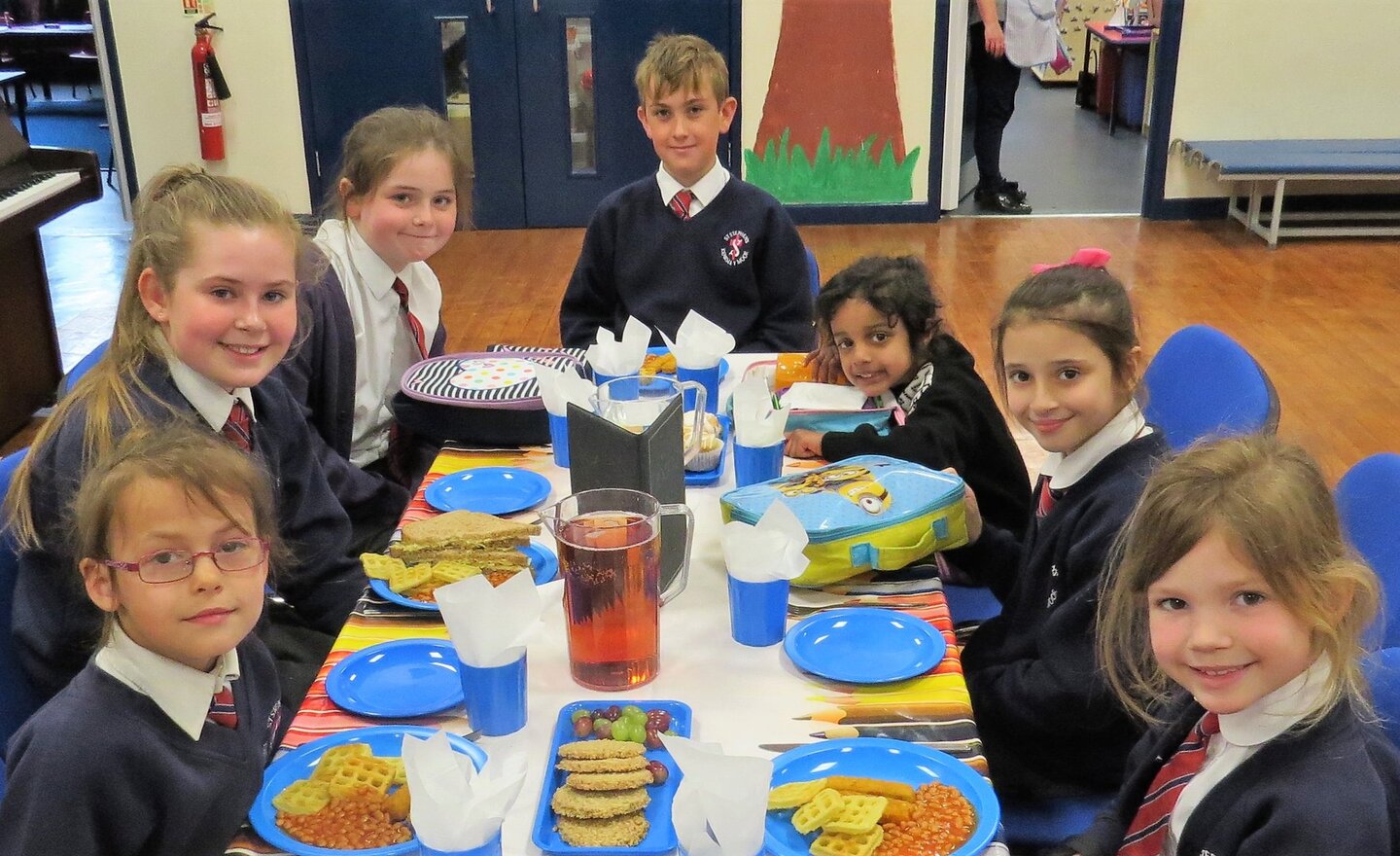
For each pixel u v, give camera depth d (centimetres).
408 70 606
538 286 531
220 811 122
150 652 116
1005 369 157
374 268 224
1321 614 106
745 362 231
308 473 182
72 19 851
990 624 172
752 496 155
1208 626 108
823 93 607
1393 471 140
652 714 120
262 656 137
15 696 145
